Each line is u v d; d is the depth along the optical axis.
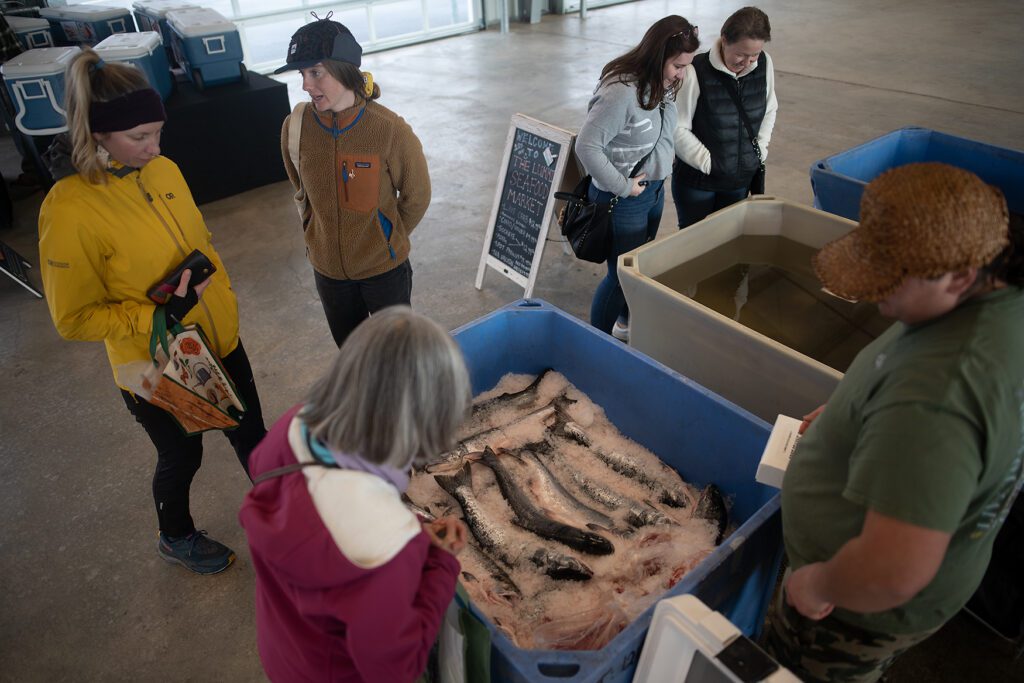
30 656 2.08
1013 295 0.94
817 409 1.77
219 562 2.30
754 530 1.49
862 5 10.28
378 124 2.24
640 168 2.69
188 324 1.85
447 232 4.49
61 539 2.46
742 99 2.83
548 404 2.39
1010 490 1.06
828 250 1.08
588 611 1.66
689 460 2.15
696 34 2.35
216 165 5.00
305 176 2.31
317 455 1.01
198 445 2.09
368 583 0.98
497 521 1.98
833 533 1.17
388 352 0.94
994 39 8.20
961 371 0.90
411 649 1.05
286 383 3.21
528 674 1.24
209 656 2.08
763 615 1.83
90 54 1.51
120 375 1.83
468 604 1.29
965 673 1.94
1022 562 1.84
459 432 2.33
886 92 6.59
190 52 4.75
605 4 10.86
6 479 2.72
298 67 2.04
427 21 9.16
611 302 3.05
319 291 2.65
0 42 4.74
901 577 0.92
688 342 2.24
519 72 7.73
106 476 2.73
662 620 1.16
